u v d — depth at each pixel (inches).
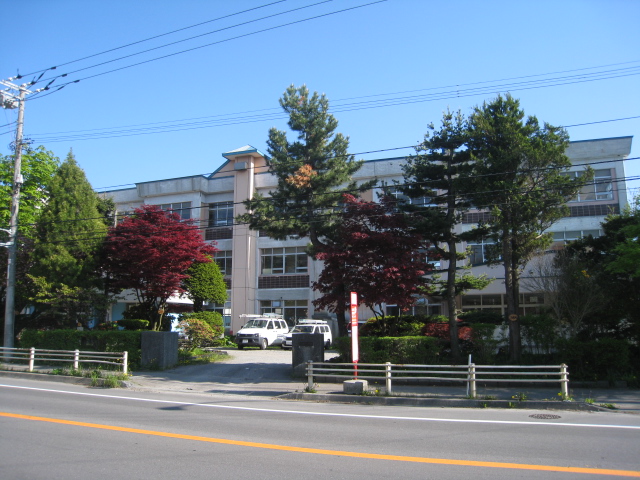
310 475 249.1
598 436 338.3
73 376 676.1
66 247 897.5
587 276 669.9
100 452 291.6
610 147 1202.6
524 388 580.4
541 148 641.6
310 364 575.5
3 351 799.1
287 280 1459.2
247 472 254.1
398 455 288.5
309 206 813.9
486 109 695.7
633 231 593.0
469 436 341.1
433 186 741.3
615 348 596.7
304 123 829.2
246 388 632.4
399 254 678.5
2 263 955.3
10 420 384.8
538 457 283.0
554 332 671.8
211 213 1568.7
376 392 540.1
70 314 891.4
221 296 1253.1
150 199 1611.7
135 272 884.0
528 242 669.9
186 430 357.7
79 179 963.3
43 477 243.9
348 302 731.4
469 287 887.7
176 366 796.0
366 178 1381.6
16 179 860.6
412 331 807.1
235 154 1508.4
